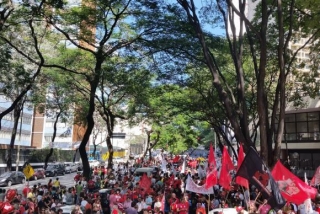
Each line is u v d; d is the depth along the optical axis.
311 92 23.67
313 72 24.84
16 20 22.89
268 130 14.81
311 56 25.77
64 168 49.09
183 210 14.70
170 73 24.02
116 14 22.84
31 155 52.19
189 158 59.66
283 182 10.16
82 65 32.38
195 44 20.00
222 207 13.52
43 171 41.66
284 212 11.02
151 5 19.41
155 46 20.86
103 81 28.34
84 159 24.59
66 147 68.88
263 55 14.03
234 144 36.09
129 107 37.69
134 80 24.69
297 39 21.61
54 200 17.97
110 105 35.44
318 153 35.47
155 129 51.59
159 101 32.84
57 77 32.69
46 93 38.00
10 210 12.75
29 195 17.88
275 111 15.27
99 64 23.17
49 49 32.69
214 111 27.98
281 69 14.23
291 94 33.53
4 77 26.95
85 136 24.56
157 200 15.87
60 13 21.86
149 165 50.44
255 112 25.66
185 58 22.20
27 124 67.12
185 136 51.16
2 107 53.56
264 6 14.29
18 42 26.09
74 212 13.30
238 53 16.44
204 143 68.12
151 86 26.83
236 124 14.78
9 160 37.19
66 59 31.94
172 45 20.45
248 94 26.42
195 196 16.39
